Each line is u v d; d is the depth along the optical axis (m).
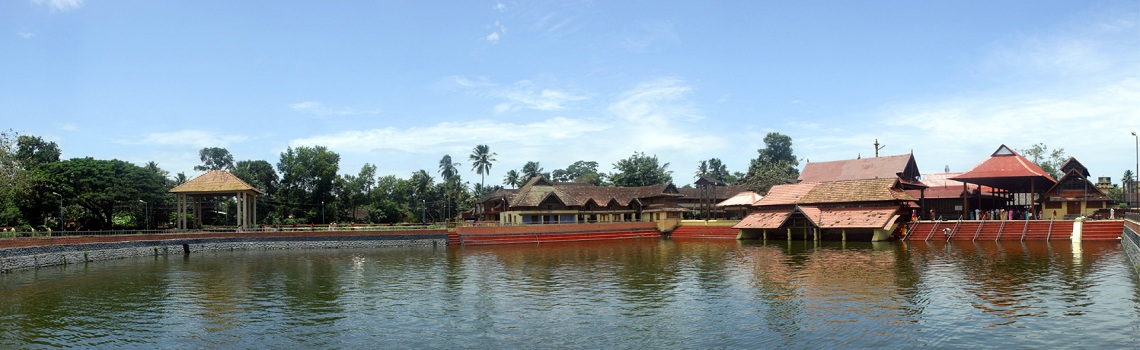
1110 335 21.58
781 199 77.81
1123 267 36.75
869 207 69.56
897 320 24.61
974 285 32.19
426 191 118.12
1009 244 55.81
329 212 94.56
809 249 57.94
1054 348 20.31
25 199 65.06
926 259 45.16
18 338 24.14
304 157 95.62
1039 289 30.27
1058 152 101.56
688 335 23.28
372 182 108.75
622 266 45.22
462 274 41.31
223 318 27.39
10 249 44.19
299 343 23.05
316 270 44.69
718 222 81.44
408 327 25.23
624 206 92.06
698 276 38.59
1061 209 70.50
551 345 22.31
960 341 21.41
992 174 69.00
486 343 22.70
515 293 32.94
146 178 75.25
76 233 57.09
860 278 36.06
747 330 23.77
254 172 97.94
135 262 51.84
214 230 68.38
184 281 39.06
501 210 91.62
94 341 23.69
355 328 25.19
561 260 50.62
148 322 26.75
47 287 36.72
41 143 85.81
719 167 146.25
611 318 26.31
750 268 42.50
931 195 82.06
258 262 51.19
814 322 24.72
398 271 43.47
